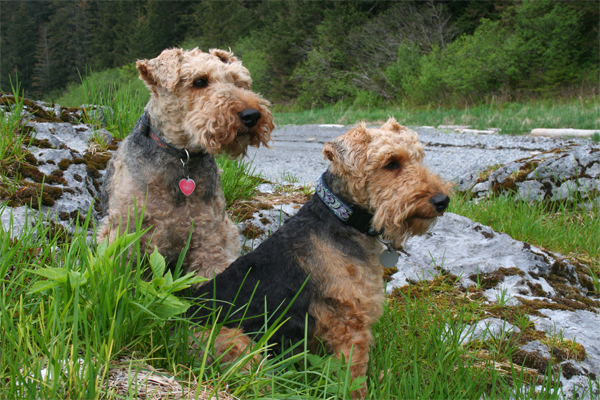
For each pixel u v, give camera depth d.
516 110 17.20
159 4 51.91
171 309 2.26
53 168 4.19
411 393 2.39
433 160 9.44
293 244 2.78
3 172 3.81
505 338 3.08
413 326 3.07
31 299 2.31
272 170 9.02
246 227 4.28
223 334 2.50
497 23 23.33
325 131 16.05
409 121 16.77
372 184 2.72
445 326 3.15
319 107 27.97
